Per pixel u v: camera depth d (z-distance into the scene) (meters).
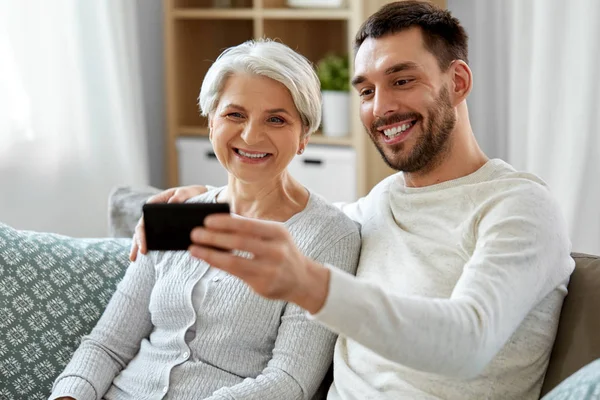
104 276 1.98
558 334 1.58
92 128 3.54
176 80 3.81
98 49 3.51
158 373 1.75
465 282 1.38
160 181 4.16
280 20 3.74
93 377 1.79
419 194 1.67
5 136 3.27
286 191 1.83
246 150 1.76
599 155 3.26
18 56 3.27
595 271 1.61
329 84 3.58
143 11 3.96
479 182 1.62
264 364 1.71
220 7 3.89
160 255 1.85
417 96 1.63
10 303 1.92
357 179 3.47
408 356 1.25
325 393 1.77
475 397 1.50
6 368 1.89
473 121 3.73
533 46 3.31
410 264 1.61
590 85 3.21
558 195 3.29
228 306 1.72
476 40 3.67
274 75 1.73
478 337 1.28
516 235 1.45
